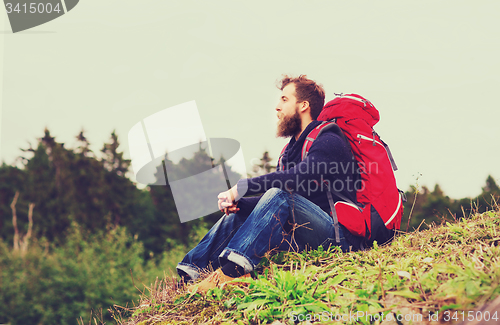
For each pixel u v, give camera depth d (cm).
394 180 209
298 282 158
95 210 3559
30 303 1848
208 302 172
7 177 3609
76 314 1719
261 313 145
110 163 3912
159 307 187
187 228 3309
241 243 181
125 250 2138
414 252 181
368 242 207
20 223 3400
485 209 232
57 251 2295
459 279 130
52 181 3656
